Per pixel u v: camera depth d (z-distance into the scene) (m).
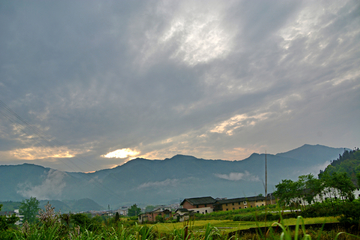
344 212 16.64
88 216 12.59
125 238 5.00
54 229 6.10
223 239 5.34
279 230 14.78
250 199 85.62
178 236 4.88
